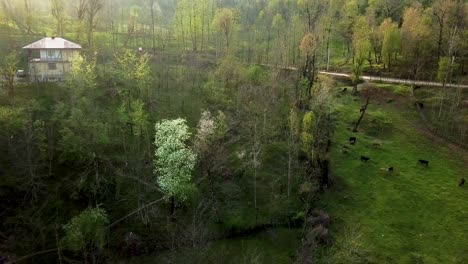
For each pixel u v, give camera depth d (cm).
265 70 8819
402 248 5109
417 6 11531
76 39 9700
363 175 6544
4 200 4884
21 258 4212
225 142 6412
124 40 11662
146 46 11294
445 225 5556
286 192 5872
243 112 6950
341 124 8100
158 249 4791
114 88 7275
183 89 7669
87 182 5288
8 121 4988
